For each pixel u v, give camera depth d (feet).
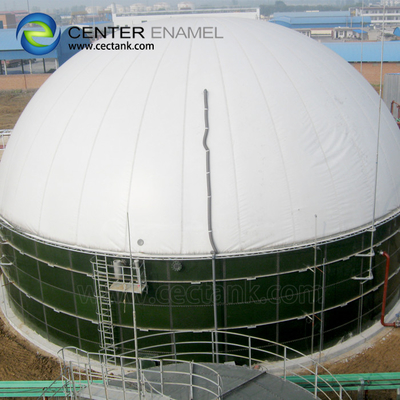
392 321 67.26
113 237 55.57
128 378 44.96
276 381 44.34
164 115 57.00
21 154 65.10
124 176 55.62
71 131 60.23
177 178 54.54
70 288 59.67
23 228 62.39
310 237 56.03
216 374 45.24
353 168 59.31
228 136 55.47
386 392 56.24
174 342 57.26
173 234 54.29
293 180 55.67
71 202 57.77
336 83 64.64
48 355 63.26
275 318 57.57
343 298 60.59
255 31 68.33
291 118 57.77
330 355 60.70
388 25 453.17
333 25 491.72
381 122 67.21
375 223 60.44
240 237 54.34
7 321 70.85
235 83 58.65
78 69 67.41
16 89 283.59
